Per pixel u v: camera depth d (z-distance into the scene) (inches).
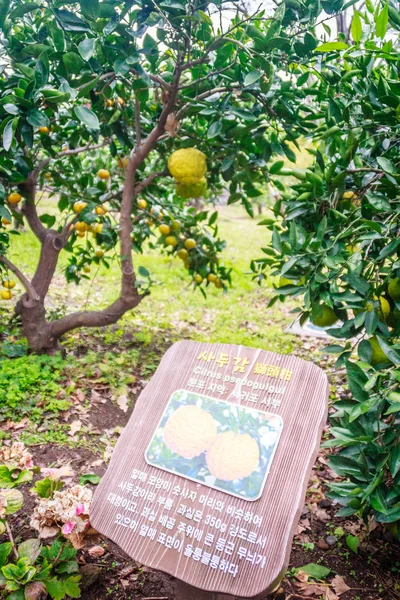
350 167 108.1
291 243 92.8
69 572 83.3
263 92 110.9
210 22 101.7
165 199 198.5
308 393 75.2
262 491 70.2
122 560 96.3
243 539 68.5
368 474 80.3
